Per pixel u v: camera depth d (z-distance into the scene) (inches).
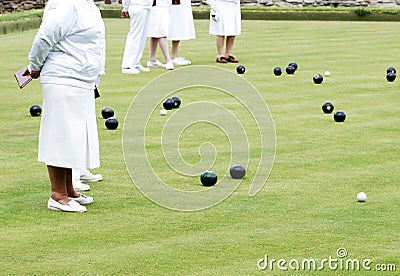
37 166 336.2
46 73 272.8
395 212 275.0
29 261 231.1
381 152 359.6
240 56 695.7
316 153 357.1
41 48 267.3
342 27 984.9
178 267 226.4
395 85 543.2
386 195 295.3
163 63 648.4
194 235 253.0
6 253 237.1
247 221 266.4
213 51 734.5
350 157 350.6
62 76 271.4
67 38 271.4
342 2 1181.1
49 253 237.3
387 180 315.0
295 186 306.7
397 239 248.4
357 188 304.2
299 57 687.1
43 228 259.9
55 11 267.3
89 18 273.0
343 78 571.2
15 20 956.6
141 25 585.3
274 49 748.0
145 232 256.1
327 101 482.0
